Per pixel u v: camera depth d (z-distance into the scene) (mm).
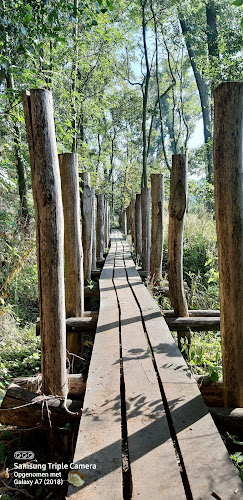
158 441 1746
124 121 23891
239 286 2139
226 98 2051
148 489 1439
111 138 25844
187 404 2080
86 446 1731
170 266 3957
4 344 4246
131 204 12828
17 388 2500
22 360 4188
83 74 11445
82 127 15062
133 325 3520
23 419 2389
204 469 1554
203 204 11094
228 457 1632
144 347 2967
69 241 3982
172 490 1435
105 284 5480
